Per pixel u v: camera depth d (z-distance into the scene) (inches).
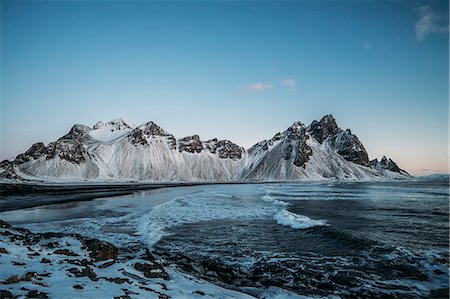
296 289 522.0
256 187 4800.7
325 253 743.7
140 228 1027.3
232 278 570.9
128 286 386.0
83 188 4067.4
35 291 320.5
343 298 487.2
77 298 319.0
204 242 858.1
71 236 692.1
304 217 1227.2
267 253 745.6
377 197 2728.8
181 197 2469.2
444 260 684.7
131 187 4549.7
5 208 1675.7
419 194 3223.4
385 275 593.9
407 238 939.3
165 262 611.5
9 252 490.0
